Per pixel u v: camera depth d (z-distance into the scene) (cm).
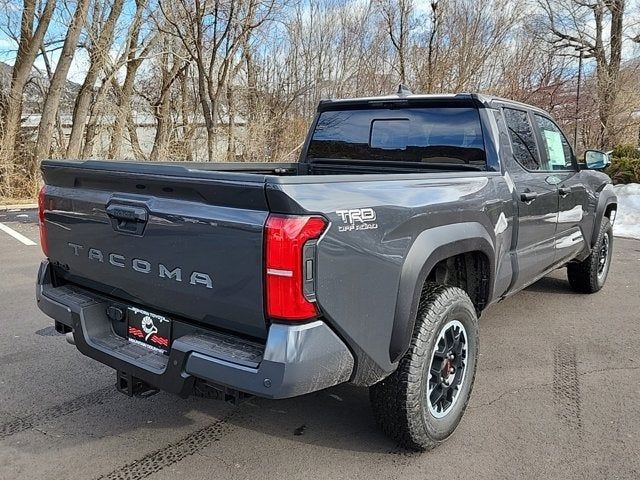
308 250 212
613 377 383
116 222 265
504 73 1853
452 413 300
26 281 620
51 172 306
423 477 269
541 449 293
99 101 1608
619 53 1855
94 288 301
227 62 1333
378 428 296
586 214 522
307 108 1966
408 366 269
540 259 429
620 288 616
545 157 444
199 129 1706
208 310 239
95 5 1538
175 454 288
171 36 1466
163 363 255
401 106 410
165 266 248
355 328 234
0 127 1400
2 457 283
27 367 391
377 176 254
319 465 279
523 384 371
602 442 300
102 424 318
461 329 305
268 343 214
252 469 275
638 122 1744
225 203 223
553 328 482
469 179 320
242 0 1255
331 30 1992
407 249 259
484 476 269
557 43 2016
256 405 342
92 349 279
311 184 219
